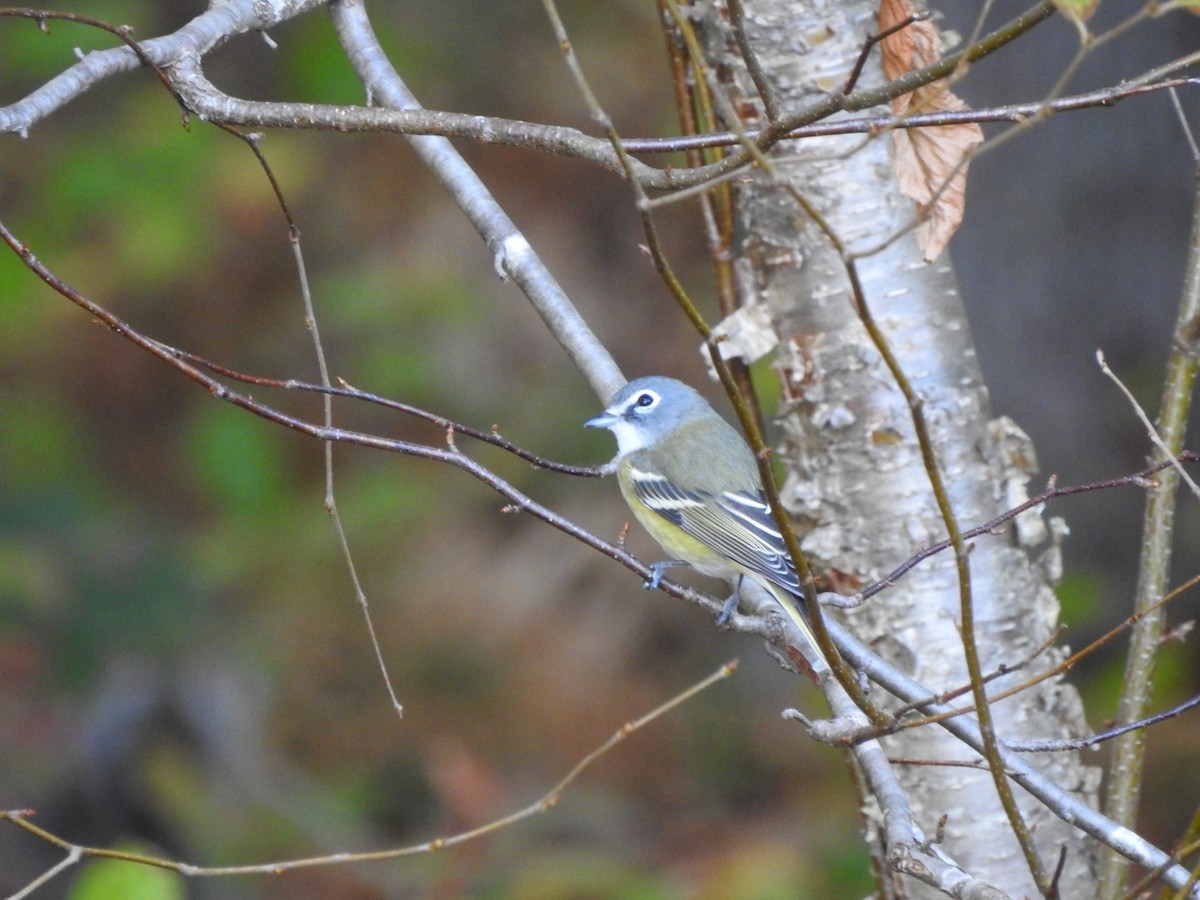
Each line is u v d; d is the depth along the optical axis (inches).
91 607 524.1
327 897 476.4
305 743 529.3
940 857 202.7
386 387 589.9
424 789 521.3
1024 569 301.4
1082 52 166.4
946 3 506.3
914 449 297.6
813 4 289.6
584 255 642.8
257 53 596.7
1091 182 517.7
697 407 354.0
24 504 545.3
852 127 216.1
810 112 206.7
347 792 513.7
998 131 518.6
